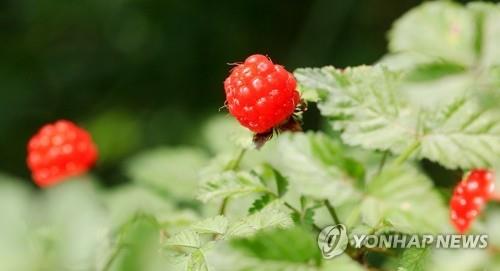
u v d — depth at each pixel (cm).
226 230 22
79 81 74
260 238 19
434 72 27
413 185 23
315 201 24
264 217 22
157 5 72
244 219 22
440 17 31
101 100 73
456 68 27
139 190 31
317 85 25
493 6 31
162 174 32
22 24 76
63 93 74
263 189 24
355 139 24
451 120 24
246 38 74
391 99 25
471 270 22
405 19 31
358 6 72
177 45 73
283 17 78
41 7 74
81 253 22
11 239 22
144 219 24
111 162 66
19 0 75
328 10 73
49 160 32
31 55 75
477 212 23
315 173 24
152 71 73
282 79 25
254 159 31
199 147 64
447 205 25
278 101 25
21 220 23
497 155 24
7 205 23
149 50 73
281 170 26
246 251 19
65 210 23
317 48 72
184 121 69
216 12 74
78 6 73
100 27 74
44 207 23
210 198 24
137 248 21
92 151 33
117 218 28
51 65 74
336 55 71
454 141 24
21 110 73
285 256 19
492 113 24
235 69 26
